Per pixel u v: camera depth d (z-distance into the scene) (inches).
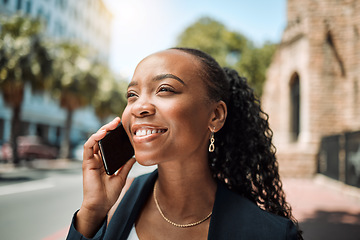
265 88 628.1
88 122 1672.0
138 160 32.8
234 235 32.9
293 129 555.5
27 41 545.6
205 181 37.5
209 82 35.3
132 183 43.0
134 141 33.3
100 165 39.2
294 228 34.1
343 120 484.7
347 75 482.9
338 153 358.9
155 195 39.6
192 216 36.6
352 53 471.5
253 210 34.7
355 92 461.1
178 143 32.5
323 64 494.3
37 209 256.7
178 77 32.7
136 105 32.7
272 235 32.1
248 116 46.6
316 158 471.5
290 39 546.9
